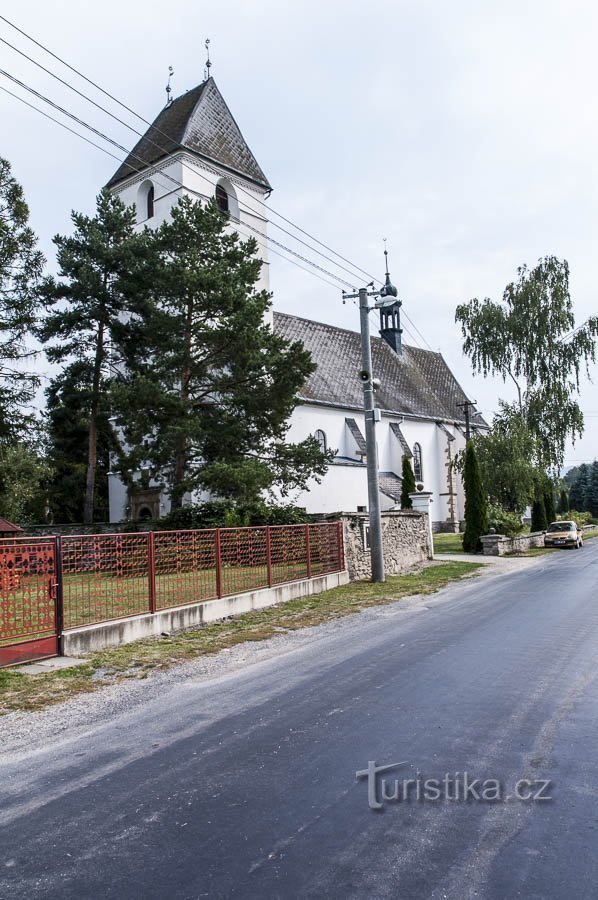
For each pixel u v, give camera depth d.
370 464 17.92
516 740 5.00
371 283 18.38
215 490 22.58
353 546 18.17
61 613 8.84
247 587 12.93
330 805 4.00
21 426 28.73
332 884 3.13
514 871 3.20
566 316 39.22
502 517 29.89
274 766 4.68
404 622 11.04
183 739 5.41
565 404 39.00
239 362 23.97
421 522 23.75
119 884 3.21
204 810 4.01
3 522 21.97
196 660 8.57
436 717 5.62
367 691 6.57
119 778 4.62
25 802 4.30
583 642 8.55
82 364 28.00
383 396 43.88
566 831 3.59
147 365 25.42
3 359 28.77
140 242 26.66
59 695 7.00
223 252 25.45
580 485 80.44
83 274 26.44
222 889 3.12
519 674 7.00
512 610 11.77
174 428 22.08
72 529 25.88
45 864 3.45
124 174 34.72
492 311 39.91
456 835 3.58
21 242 28.48
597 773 4.35
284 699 6.46
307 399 35.66
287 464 25.86
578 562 22.88
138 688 7.25
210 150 33.28
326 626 10.96
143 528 24.95
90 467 27.97
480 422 52.72
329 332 44.16
